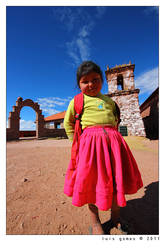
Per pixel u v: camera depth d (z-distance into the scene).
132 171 1.10
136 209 1.58
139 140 10.01
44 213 1.47
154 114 14.06
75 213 1.49
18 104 15.28
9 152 5.46
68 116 1.34
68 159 4.02
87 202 1.01
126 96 13.30
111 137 1.13
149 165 3.50
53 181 2.34
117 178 1.00
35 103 16.80
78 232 1.21
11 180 2.37
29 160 3.91
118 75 14.10
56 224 1.30
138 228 1.26
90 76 1.15
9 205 1.60
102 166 1.03
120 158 1.04
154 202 1.70
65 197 1.82
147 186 2.17
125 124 12.83
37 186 2.14
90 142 1.11
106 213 1.56
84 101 1.25
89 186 1.03
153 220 1.37
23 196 1.82
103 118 1.19
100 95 1.32
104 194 0.95
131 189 1.07
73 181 1.16
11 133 14.32
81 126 1.29
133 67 13.47
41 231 1.21
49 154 4.89
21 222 1.32
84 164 1.03
